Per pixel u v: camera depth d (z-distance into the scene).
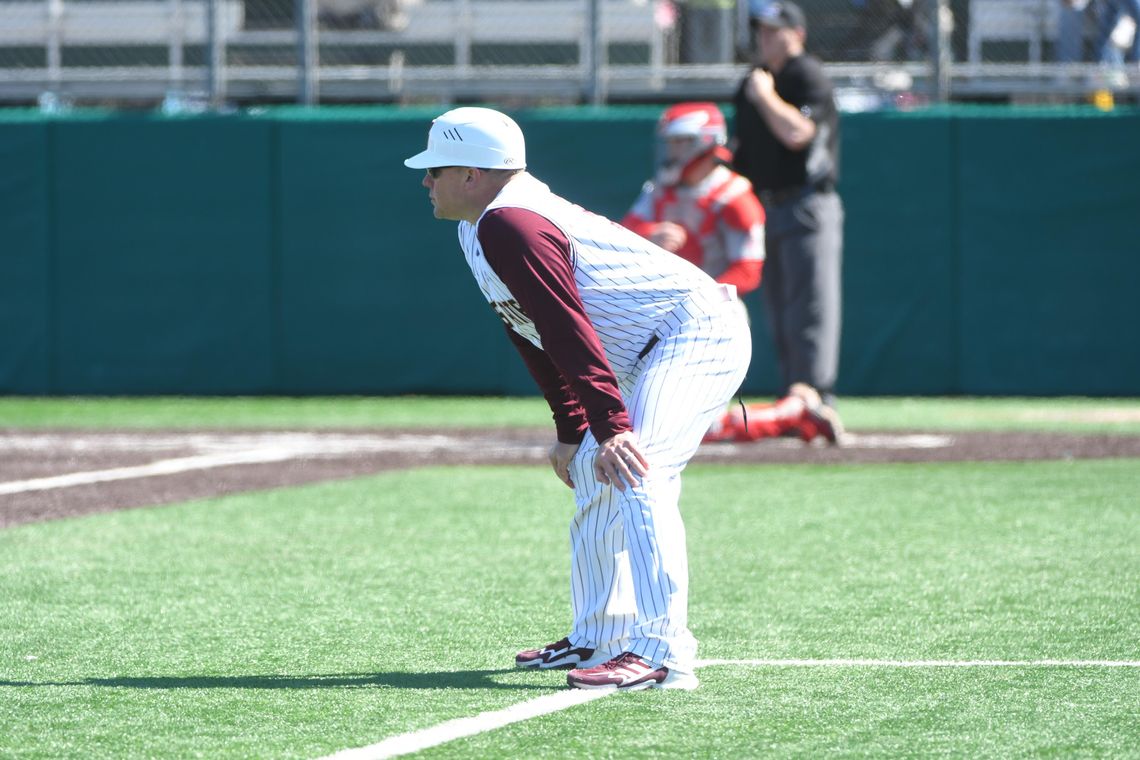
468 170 13.46
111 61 45.81
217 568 20.22
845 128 41.06
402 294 42.66
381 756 11.70
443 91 43.75
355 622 16.95
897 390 41.56
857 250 41.31
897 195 41.09
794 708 13.13
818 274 31.83
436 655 15.34
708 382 13.64
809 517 24.00
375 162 42.34
